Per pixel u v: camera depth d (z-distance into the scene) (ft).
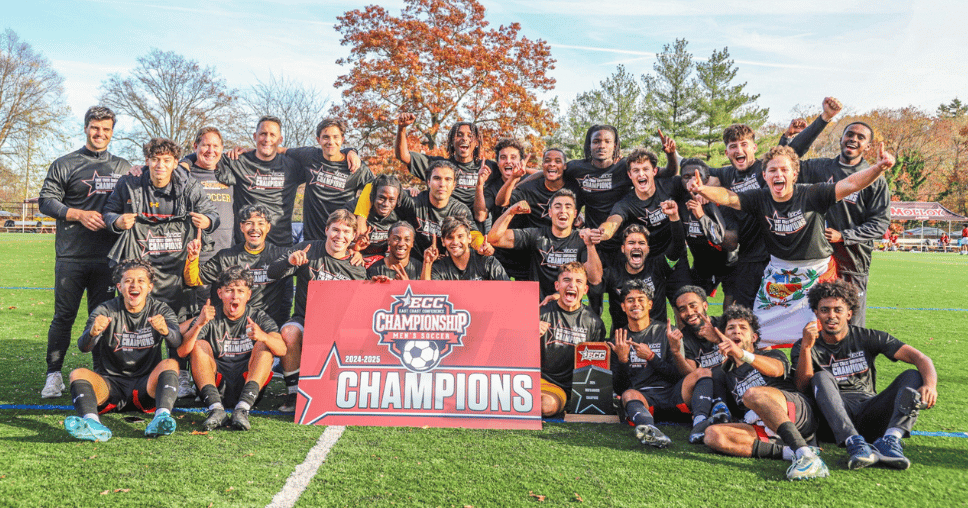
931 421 15.03
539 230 19.19
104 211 17.71
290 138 119.03
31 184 146.92
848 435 12.14
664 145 19.35
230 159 21.54
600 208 21.01
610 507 9.98
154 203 17.69
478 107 87.15
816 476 11.35
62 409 15.15
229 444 12.77
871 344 13.66
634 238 17.76
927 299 40.45
